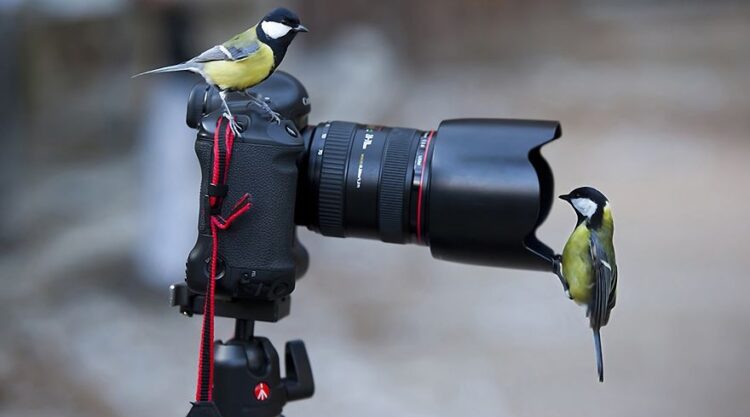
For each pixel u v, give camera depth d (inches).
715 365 341.7
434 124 810.8
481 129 144.4
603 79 1013.2
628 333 371.9
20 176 517.7
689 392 322.0
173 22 376.2
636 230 510.9
